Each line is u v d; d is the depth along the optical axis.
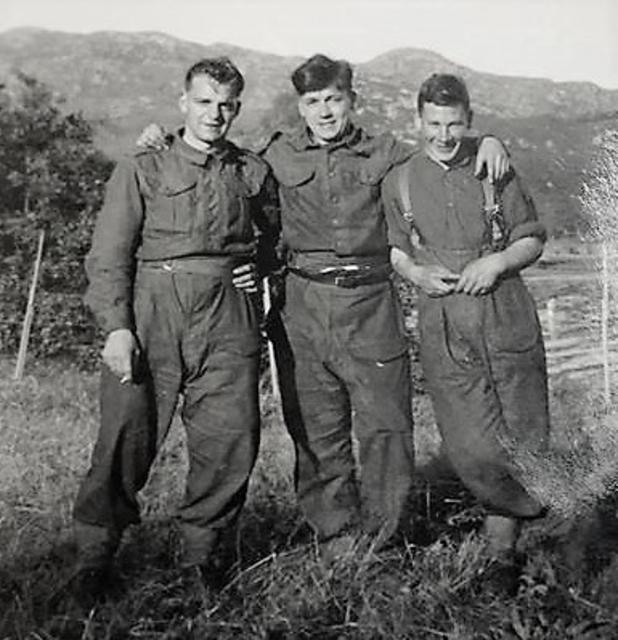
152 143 3.28
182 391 3.38
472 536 3.76
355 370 3.49
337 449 3.59
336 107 3.38
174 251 3.24
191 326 3.28
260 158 3.38
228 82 3.22
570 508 3.69
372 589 3.44
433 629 3.30
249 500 3.84
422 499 3.91
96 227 3.26
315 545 3.66
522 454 3.71
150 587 3.39
